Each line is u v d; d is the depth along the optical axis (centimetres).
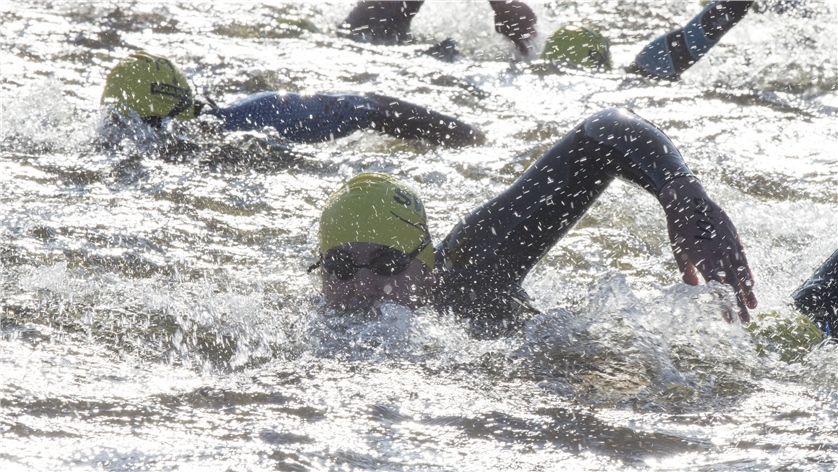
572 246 1088
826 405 605
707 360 693
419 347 712
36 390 589
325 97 1488
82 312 782
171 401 587
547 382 645
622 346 708
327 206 785
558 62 2044
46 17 2223
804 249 1085
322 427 550
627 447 533
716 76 1947
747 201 1245
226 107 1527
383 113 1472
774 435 552
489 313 773
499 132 1552
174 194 1210
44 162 1295
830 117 1661
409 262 771
